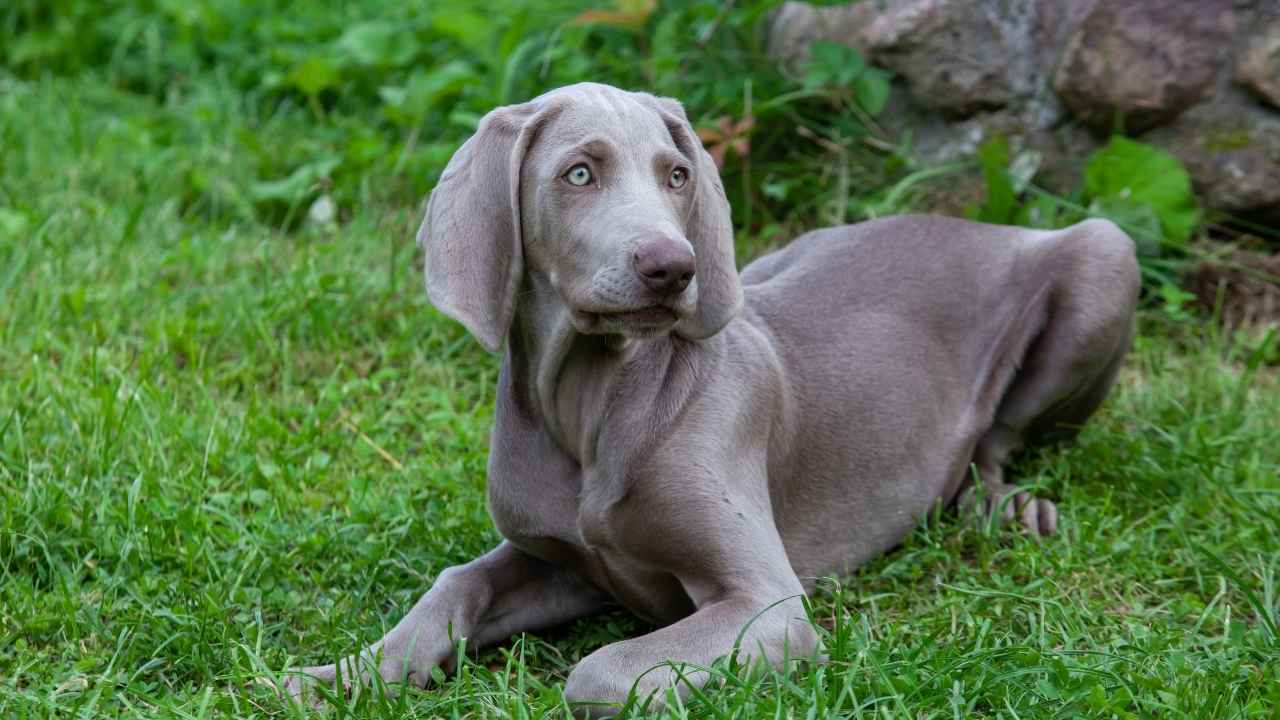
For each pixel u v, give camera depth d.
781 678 3.55
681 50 7.24
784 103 7.03
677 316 3.59
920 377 4.77
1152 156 6.30
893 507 4.63
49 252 6.59
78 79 8.88
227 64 8.91
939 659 3.66
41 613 4.07
